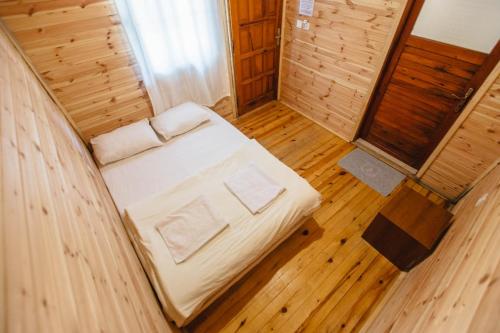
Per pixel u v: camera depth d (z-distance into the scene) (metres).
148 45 2.20
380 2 2.00
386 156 2.74
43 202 0.65
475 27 1.65
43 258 0.49
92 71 2.06
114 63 2.14
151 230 1.62
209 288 1.40
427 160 2.27
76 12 1.79
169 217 1.66
